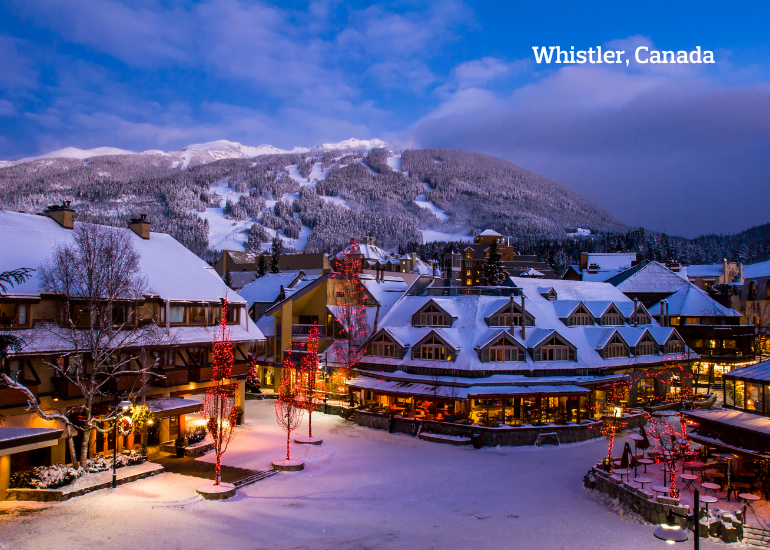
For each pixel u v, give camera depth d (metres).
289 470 33.28
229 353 41.81
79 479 28.34
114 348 31.77
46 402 31.03
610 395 50.38
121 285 32.91
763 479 28.78
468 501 29.38
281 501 28.33
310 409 41.28
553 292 60.12
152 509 25.95
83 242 32.44
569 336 52.94
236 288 117.94
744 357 64.12
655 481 30.38
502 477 33.78
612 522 26.53
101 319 30.83
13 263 32.78
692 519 25.20
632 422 47.44
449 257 153.12
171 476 31.50
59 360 31.94
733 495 28.62
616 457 37.56
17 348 25.08
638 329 56.41
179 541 22.45
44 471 27.72
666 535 16.92
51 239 37.22
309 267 122.44
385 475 33.50
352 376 54.00
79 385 29.77
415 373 48.94
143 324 36.94
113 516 24.80
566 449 40.84
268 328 62.09
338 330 59.00
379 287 64.75
